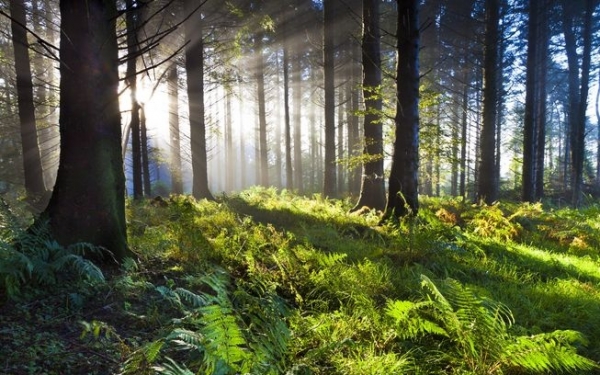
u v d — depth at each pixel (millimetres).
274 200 11555
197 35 12781
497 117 27188
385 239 7238
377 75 11062
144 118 17656
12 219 4316
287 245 5871
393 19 21219
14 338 2920
